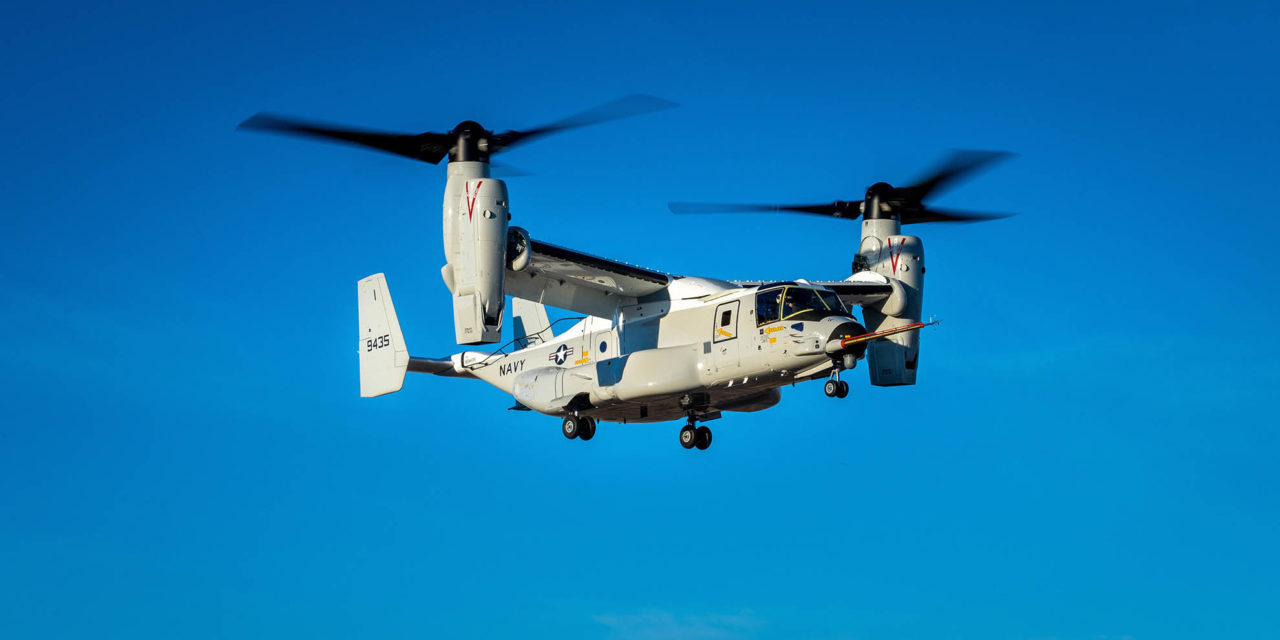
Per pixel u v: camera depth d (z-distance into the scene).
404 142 81.31
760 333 84.56
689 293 89.62
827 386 84.94
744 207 96.69
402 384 97.75
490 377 101.62
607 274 87.69
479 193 78.94
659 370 87.94
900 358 97.62
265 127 78.19
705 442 92.88
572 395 92.12
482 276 78.56
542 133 80.81
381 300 100.00
